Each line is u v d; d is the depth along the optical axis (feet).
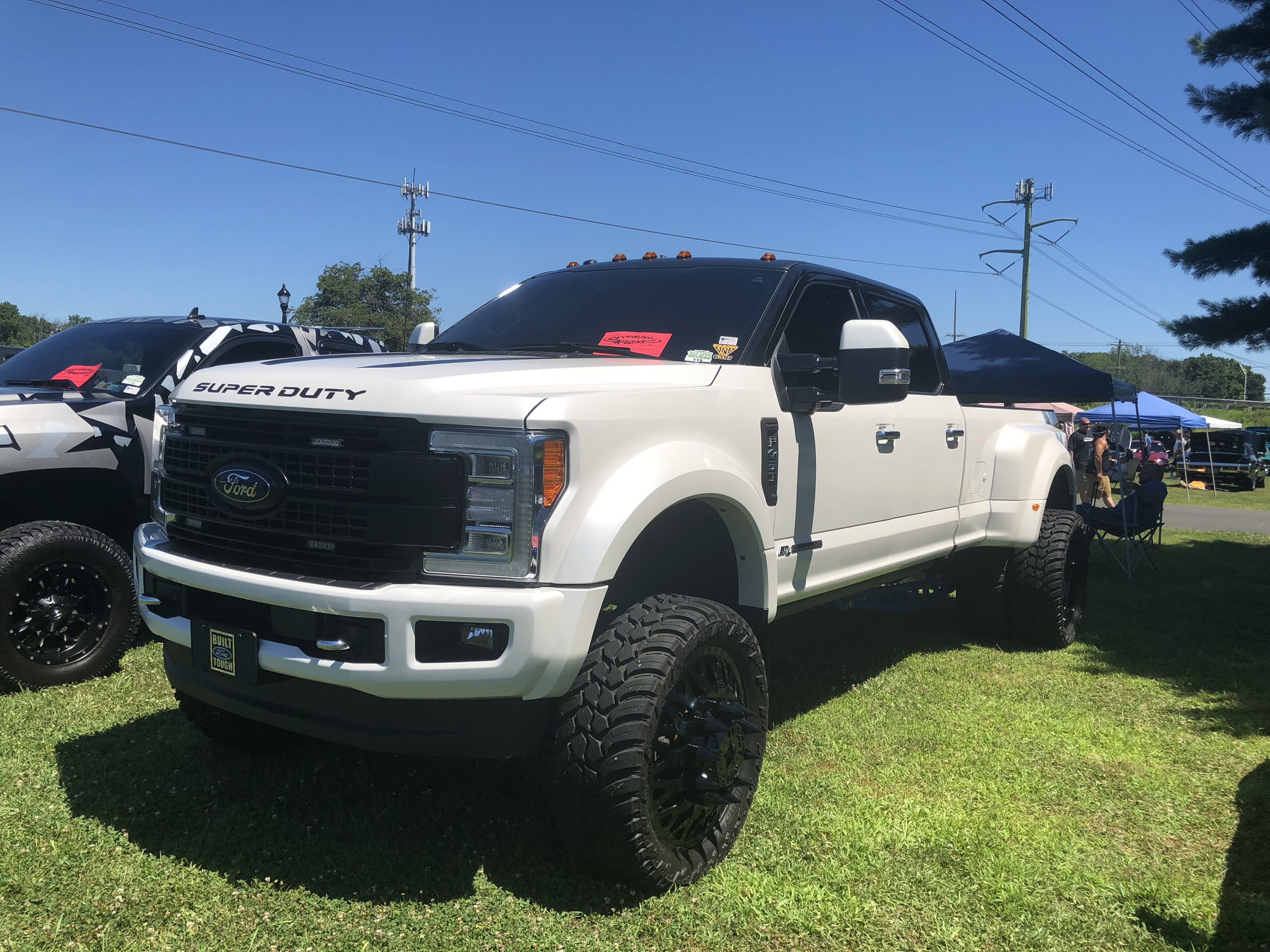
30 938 7.68
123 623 14.82
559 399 8.19
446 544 7.86
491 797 10.61
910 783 11.65
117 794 10.50
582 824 8.20
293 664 8.07
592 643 8.61
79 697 13.75
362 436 8.13
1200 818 10.89
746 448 10.36
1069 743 13.21
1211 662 18.22
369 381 8.36
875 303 14.43
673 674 8.38
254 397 8.73
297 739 11.95
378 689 7.79
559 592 7.89
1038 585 18.42
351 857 9.18
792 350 12.00
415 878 8.82
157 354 17.01
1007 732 13.61
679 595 9.20
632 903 8.52
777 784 11.36
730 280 12.28
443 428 7.98
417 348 12.89
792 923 8.32
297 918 8.13
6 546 13.67
